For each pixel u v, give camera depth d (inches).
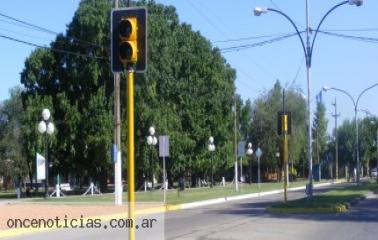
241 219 935.7
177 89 2389.3
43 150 1948.8
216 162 2578.7
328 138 4507.9
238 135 2842.0
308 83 1304.1
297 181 3540.8
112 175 2474.2
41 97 2022.6
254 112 3361.2
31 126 1958.7
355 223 849.5
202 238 677.3
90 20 1966.0
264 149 3302.2
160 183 2743.6
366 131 4399.6
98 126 1941.4
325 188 2241.6
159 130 2046.0
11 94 2898.6
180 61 2452.0
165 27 2153.1
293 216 984.3
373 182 2950.3
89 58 1987.0
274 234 715.4
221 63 2694.4
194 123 2464.3
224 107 2659.9
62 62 2060.8
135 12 432.8
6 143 2689.5
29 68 2075.5
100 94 1968.5
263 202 1439.5
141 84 2006.6
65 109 1993.1
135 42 428.5
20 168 2674.7
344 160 4355.3
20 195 1891.0
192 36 2559.1
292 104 3319.4
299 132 3255.4
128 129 435.5
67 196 1764.3
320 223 851.4
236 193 1828.2
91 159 2020.2
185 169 2410.2
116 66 434.6
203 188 2413.9
